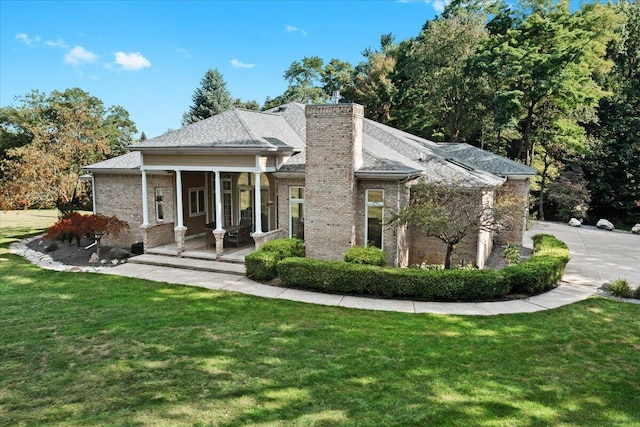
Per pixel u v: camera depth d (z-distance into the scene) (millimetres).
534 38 31922
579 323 9906
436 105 37844
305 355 7945
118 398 6402
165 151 16688
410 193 15852
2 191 22906
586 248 21172
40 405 6227
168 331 9273
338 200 14852
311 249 15414
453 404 6168
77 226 17641
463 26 35625
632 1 42719
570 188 33438
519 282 12156
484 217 13898
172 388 6695
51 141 25266
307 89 59594
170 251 17203
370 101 46719
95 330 9352
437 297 11906
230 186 20297
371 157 15609
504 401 6266
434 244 16375
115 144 47344
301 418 5781
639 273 15422
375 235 15359
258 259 13766
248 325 9672
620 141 36688
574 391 6609
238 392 6539
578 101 29516
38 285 13555
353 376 7066
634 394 6539
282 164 16750
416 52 38594
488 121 35844
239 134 16391
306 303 11516
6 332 9250
